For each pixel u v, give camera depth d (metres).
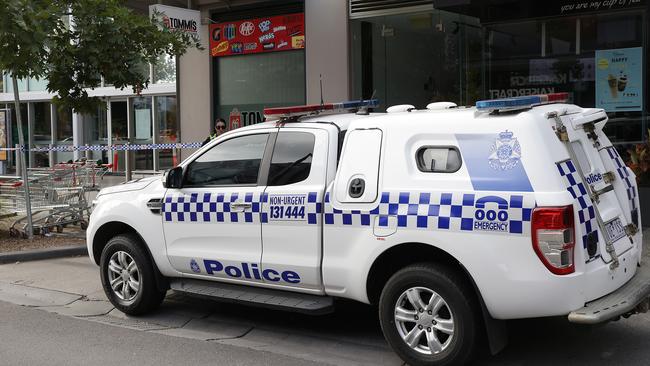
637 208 5.45
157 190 6.33
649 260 5.58
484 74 11.64
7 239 10.31
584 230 4.43
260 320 6.46
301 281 5.37
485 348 5.21
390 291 4.89
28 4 8.53
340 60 12.42
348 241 5.09
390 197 4.88
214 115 14.07
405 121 4.97
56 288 7.77
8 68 9.27
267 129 5.75
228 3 13.48
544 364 5.01
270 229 5.50
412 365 4.85
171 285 6.30
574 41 10.76
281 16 13.02
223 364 5.19
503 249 4.41
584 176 4.67
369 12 12.16
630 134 10.33
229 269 5.80
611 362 5.01
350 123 5.27
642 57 10.15
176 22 12.63
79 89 10.42
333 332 6.03
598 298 4.52
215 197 5.86
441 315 4.75
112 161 20.66
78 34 9.50
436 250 4.76
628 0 10.13
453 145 4.73
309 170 5.39
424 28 12.10
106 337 5.93
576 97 10.81
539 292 4.32
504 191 4.45
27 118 22.30
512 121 4.54
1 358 5.32
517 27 11.27
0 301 7.31
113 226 6.69
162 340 5.85
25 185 10.25
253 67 13.55
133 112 20.16
